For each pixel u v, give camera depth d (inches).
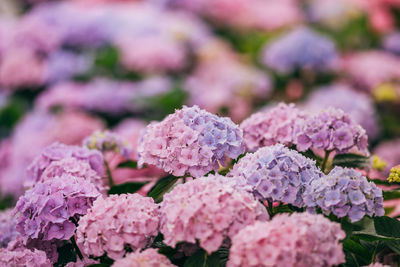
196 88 172.9
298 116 87.7
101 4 219.1
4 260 73.2
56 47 193.0
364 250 71.7
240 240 60.6
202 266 66.9
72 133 160.1
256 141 87.3
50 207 74.5
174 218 64.2
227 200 64.9
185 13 210.5
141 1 224.8
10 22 216.1
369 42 210.7
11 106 189.0
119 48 183.5
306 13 216.7
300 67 181.9
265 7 214.4
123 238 68.7
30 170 89.5
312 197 68.6
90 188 77.4
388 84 183.9
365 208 67.7
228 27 213.5
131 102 168.6
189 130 73.2
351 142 81.1
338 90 170.7
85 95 169.9
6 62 189.6
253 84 172.7
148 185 95.8
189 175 78.0
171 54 182.2
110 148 100.7
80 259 79.1
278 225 61.1
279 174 69.9
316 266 59.6
